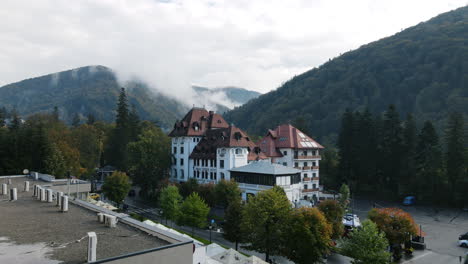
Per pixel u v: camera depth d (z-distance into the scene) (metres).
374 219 40.88
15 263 14.15
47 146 68.88
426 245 45.88
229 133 73.31
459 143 73.81
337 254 41.81
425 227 55.50
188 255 15.72
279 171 59.47
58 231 19.50
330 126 157.12
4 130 72.38
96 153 102.00
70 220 22.41
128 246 16.58
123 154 100.56
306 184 76.31
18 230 19.67
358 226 49.12
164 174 82.81
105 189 64.31
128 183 65.44
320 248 34.47
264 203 37.72
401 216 39.94
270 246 37.22
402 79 163.00
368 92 168.75
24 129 74.00
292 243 34.75
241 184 63.53
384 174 85.44
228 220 42.78
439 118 117.44
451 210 69.06
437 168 76.88
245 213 38.53
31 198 31.45
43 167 67.50
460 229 54.19
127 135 105.44
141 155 78.62
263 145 80.62
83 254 15.41
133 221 21.19
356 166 87.38
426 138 78.88
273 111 196.00
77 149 89.06
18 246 16.58
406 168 80.00
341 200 57.44
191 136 82.31
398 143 82.62
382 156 85.44
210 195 60.59
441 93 130.25
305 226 34.12
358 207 70.50
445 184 75.06
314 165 79.94
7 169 65.25
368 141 86.62
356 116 92.00
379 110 152.00
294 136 79.06
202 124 85.88
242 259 29.61
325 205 43.41
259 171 60.72
